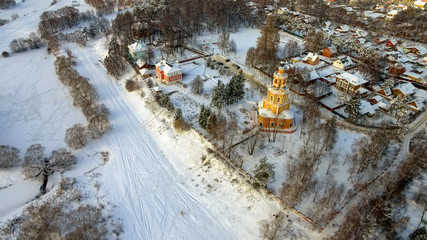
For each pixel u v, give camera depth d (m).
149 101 123.62
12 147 101.12
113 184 90.19
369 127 106.19
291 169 82.88
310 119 103.88
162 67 133.62
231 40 168.75
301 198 76.50
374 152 84.31
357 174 84.38
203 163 93.50
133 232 76.00
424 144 93.12
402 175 79.75
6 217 80.12
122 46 166.50
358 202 75.81
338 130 104.69
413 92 125.94
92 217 76.94
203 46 176.12
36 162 94.50
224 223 76.56
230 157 90.75
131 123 117.56
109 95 136.50
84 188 88.56
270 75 138.12
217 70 146.88
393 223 67.69
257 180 77.50
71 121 121.25
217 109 113.50
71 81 141.25
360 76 133.12
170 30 174.88
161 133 109.50
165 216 79.75
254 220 75.38
